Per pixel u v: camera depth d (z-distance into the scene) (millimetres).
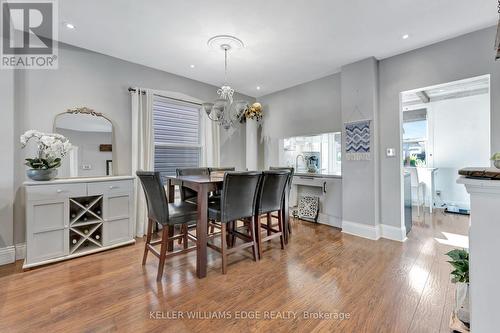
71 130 2924
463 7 2188
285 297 1864
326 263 2469
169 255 2193
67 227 2514
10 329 1502
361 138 3355
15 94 2561
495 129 2438
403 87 3098
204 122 4336
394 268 2338
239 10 2238
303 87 4402
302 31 2609
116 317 1622
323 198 4020
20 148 2590
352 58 3303
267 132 5137
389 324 1551
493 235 741
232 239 2992
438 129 5203
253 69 3721
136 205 3359
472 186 768
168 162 3979
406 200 3398
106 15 2314
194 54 3184
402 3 2139
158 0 2098
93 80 3096
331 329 1510
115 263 2457
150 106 3545
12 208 2506
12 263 2457
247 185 2428
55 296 1863
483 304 760
